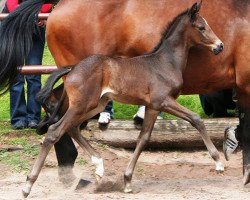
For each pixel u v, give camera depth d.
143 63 11.77
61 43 12.45
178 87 11.90
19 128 15.53
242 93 12.58
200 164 14.27
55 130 11.46
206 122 14.79
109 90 11.64
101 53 12.30
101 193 12.12
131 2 12.26
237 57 12.30
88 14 12.27
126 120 14.87
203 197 11.58
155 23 12.20
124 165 14.09
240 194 11.80
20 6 12.64
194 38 12.02
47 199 11.41
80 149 14.28
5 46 12.49
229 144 13.16
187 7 12.30
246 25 12.22
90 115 11.98
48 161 13.93
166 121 14.84
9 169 13.63
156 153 14.99
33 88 15.47
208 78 12.47
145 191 12.21
